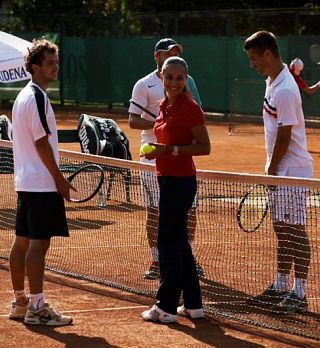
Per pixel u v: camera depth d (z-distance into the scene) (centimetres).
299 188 890
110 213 1355
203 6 4775
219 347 770
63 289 977
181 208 834
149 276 1014
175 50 1035
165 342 784
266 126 916
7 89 4353
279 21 3581
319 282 982
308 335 802
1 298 935
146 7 4838
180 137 832
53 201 828
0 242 1219
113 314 877
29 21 4672
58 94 4384
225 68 3650
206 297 931
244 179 873
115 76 4109
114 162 1024
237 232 1201
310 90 2109
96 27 4228
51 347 768
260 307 897
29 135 823
